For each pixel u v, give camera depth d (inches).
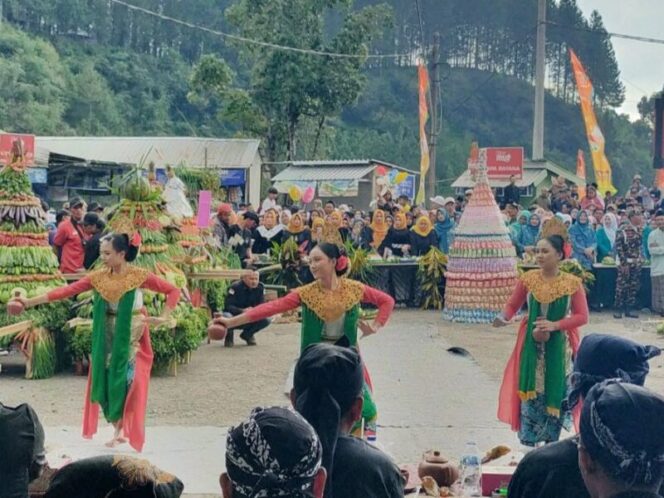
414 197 1380.4
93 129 2257.6
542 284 290.5
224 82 1526.8
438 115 1230.3
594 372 154.7
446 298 681.6
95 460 135.9
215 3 3014.3
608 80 3196.4
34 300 302.5
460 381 437.1
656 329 637.3
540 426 292.5
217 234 671.8
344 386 138.7
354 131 2556.6
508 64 3240.7
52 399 396.8
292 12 1471.5
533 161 1239.5
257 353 528.4
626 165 2888.8
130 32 2913.4
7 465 140.1
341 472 138.7
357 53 1476.4
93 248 488.1
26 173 461.4
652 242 729.0
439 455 240.1
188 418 360.2
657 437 98.3
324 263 247.8
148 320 313.0
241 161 1274.6
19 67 2114.9
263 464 104.7
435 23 3120.1
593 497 104.5
